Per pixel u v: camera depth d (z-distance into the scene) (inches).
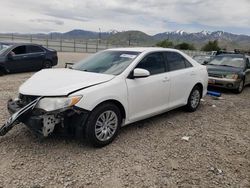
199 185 132.8
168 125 216.7
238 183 136.6
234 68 400.2
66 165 143.9
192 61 256.4
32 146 163.3
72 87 155.4
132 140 181.2
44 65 529.3
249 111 283.0
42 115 147.9
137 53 201.3
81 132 156.3
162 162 153.4
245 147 183.0
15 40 1508.4
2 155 151.1
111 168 143.6
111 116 169.8
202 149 174.7
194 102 257.6
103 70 189.0
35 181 128.6
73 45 1681.8
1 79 408.5
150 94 196.4
